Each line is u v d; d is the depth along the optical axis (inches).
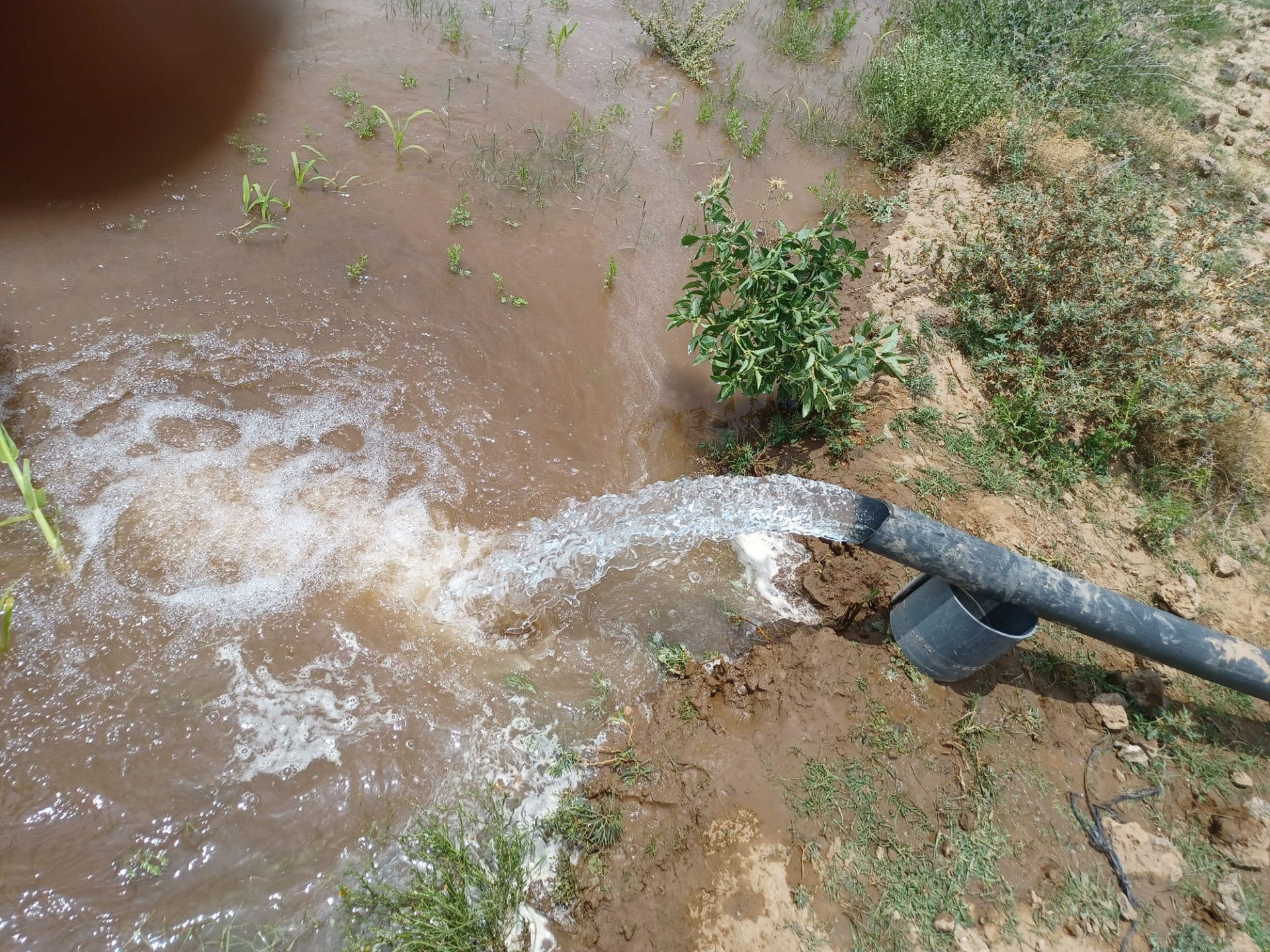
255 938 119.6
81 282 195.8
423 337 203.5
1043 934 125.1
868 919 124.1
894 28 370.0
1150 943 125.8
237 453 174.7
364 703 144.6
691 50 316.5
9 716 134.8
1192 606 165.8
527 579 164.9
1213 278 234.4
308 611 154.6
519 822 134.1
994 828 135.0
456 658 152.6
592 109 290.0
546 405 196.5
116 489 164.4
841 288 228.5
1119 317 208.5
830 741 143.0
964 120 293.1
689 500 167.6
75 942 116.8
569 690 151.1
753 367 174.2
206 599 153.1
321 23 298.4
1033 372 202.7
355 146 251.3
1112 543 180.4
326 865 127.4
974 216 266.5
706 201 185.8
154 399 179.2
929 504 177.8
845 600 165.5
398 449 181.8
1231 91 339.9
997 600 144.0
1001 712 149.7
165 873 124.0
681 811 134.3
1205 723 153.1
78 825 126.4
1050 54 331.6
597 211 249.8
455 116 271.4
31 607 147.0
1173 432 194.4
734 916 123.0
